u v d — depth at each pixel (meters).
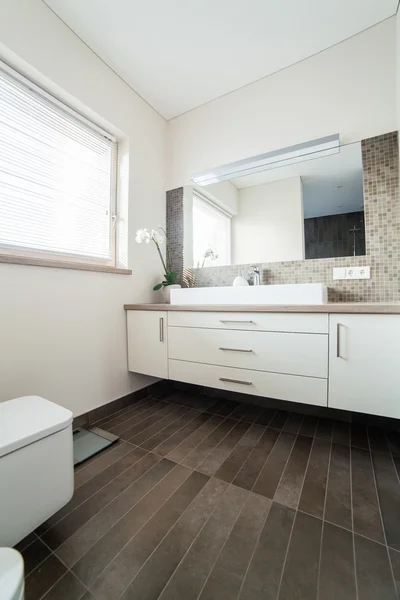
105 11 1.57
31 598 0.70
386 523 0.92
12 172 1.47
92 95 1.82
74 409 1.67
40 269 1.50
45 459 0.88
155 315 1.90
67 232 1.76
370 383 1.25
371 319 1.24
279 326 1.45
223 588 0.72
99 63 1.87
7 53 1.39
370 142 1.71
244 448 1.40
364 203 1.73
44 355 1.52
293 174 1.97
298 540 0.86
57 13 1.58
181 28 1.67
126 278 2.08
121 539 0.87
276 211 2.03
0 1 1.35
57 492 0.91
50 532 0.90
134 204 2.16
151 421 1.75
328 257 1.84
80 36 1.71
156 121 2.40
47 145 1.64
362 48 1.72
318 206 1.88
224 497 1.05
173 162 2.49
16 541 0.80
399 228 1.63
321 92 1.85
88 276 1.78
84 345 1.74
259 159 2.03
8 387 1.36
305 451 1.37
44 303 1.52
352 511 0.97
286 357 1.44
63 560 0.80
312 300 1.46
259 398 1.99
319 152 1.87
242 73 2.01
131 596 0.70
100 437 1.52
